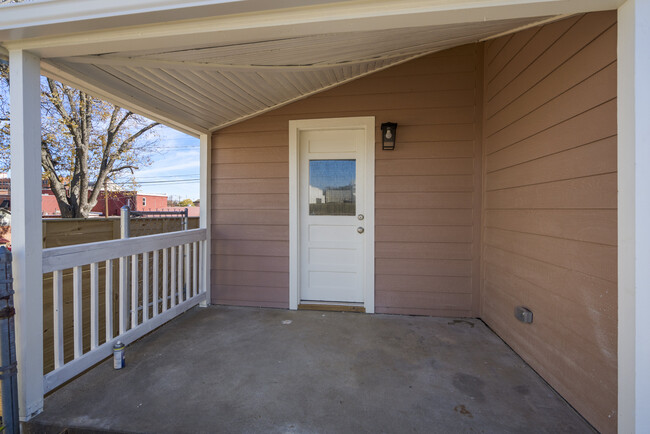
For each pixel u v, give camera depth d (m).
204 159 3.52
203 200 3.54
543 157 2.08
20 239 1.68
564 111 1.87
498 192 2.76
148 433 1.61
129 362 2.31
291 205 3.41
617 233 1.47
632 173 1.34
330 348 2.52
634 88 1.32
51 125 8.52
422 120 3.19
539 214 2.13
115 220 3.31
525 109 2.31
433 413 1.75
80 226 2.95
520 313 2.30
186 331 2.86
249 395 1.91
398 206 3.24
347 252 3.46
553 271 1.97
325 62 2.60
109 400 1.86
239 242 3.55
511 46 2.51
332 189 3.47
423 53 3.05
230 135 3.54
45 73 1.99
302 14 1.47
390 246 3.26
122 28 1.60
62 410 1.78
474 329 2.88
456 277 3.17
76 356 2.06
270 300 3.50
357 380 2.07
